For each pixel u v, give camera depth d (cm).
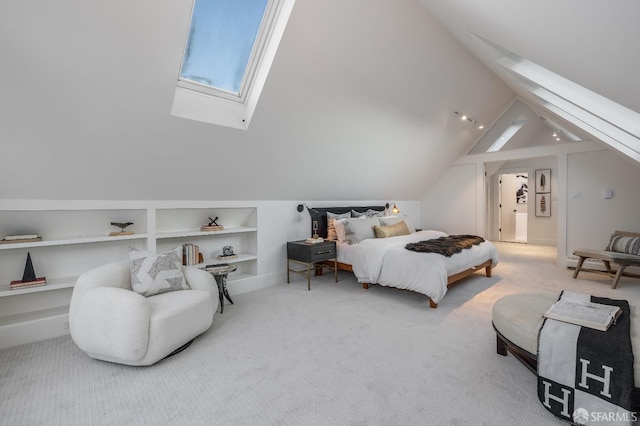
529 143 543
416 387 179
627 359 136
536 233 762
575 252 423
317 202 474
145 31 193
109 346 196
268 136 317
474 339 241
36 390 180
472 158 619
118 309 196
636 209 442
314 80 290
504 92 500
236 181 351
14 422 154
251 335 254
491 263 434
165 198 321
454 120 496
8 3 157
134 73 210
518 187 844
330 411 159
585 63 145
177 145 275
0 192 236
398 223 462
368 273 370
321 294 367
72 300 216
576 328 159
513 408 159
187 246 340
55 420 155
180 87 259
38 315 263
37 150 222
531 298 211
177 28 199
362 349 227
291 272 445
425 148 520
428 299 343
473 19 204
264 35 254
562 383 150
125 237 298
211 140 288
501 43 216
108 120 228
